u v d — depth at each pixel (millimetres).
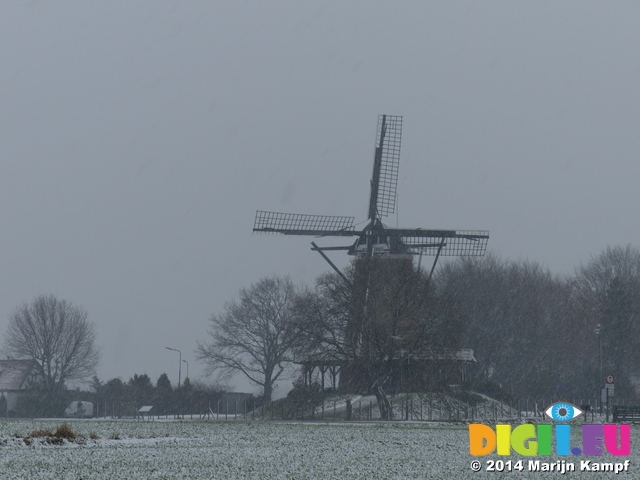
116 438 162250
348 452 136250
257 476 101500
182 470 107000
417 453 135875
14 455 123750
